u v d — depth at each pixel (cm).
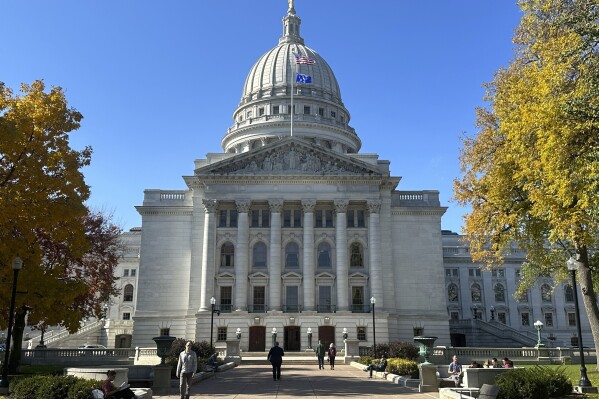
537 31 2977
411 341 7112
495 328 7919
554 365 4697
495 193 3528
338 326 6725
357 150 11119
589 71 2381
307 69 11394
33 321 3641
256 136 10369
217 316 6738
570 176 2423
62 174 3516
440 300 7275
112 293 5909
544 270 4647
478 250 4034
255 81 11581
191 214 7519
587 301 3469
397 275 7350
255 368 4778
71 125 3609
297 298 6981
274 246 7006
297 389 2848
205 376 3462
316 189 7219
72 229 3653
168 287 7275
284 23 12694
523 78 3194
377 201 7188
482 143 3784
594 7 2428
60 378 2198
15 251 3294
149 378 3158
